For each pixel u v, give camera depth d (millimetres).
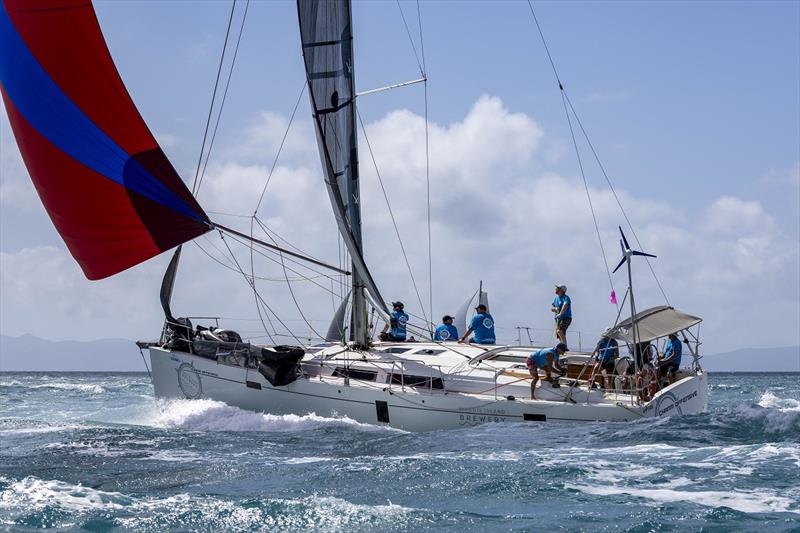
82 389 79438
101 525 15664
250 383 29125
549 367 26844
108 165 29719
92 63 29312
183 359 30438
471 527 15562
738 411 26719
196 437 26906
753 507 16656
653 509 16547
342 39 32688
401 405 27188
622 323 27938
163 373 30969
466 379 27953
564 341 32844
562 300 33031
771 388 103375
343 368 29016
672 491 18094
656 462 21062
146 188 29922
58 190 30078
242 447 24922
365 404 27672
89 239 30359
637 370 26688
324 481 19609
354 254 30094
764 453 21875
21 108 29875
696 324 27812
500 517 16219
